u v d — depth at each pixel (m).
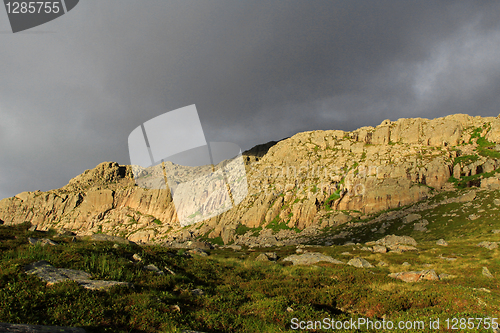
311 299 14.34
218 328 9.46
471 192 121.50
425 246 61.50
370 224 138.12
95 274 11.88
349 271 25.03
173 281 14.40
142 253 18.59
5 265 10.58
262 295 14.35
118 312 8.48
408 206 144.38
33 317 7.04
